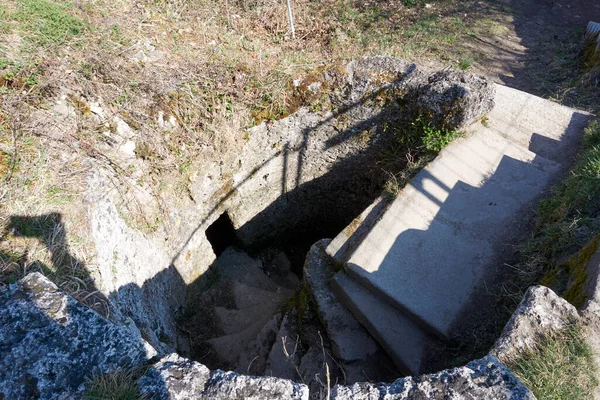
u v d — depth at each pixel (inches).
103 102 162.2
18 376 81.0
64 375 81.6
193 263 207.5
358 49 254.8
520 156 177.8
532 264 136.3
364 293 150.1
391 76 192.7
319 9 297.9
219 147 190.1
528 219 157.4
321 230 271.1
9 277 111.8
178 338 184.4
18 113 141.8
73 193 130.3
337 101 200.5
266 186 225.8
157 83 177.2
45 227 122.1
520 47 299.7
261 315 209.9
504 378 81.3
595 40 263.7
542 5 353.4
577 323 97.7
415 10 324.2
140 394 79.5
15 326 86.6
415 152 192.5
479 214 159.8
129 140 164.9
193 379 82.1
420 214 160.1
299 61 211.9
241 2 264.5
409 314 141.2
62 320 87.9
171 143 177.5
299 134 210.7
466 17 326.3
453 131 181.2
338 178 232.4
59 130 146.6
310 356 155.1
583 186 144.1
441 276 145.7
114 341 86.3
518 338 97.5
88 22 182.5
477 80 184.2
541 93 250.5
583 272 109.5
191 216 195.6
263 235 253.1
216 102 189.3
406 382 82.8
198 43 209.8
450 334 135.0
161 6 223.6
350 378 143.4
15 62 150.3
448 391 80.3
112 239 137.2
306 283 167.5
